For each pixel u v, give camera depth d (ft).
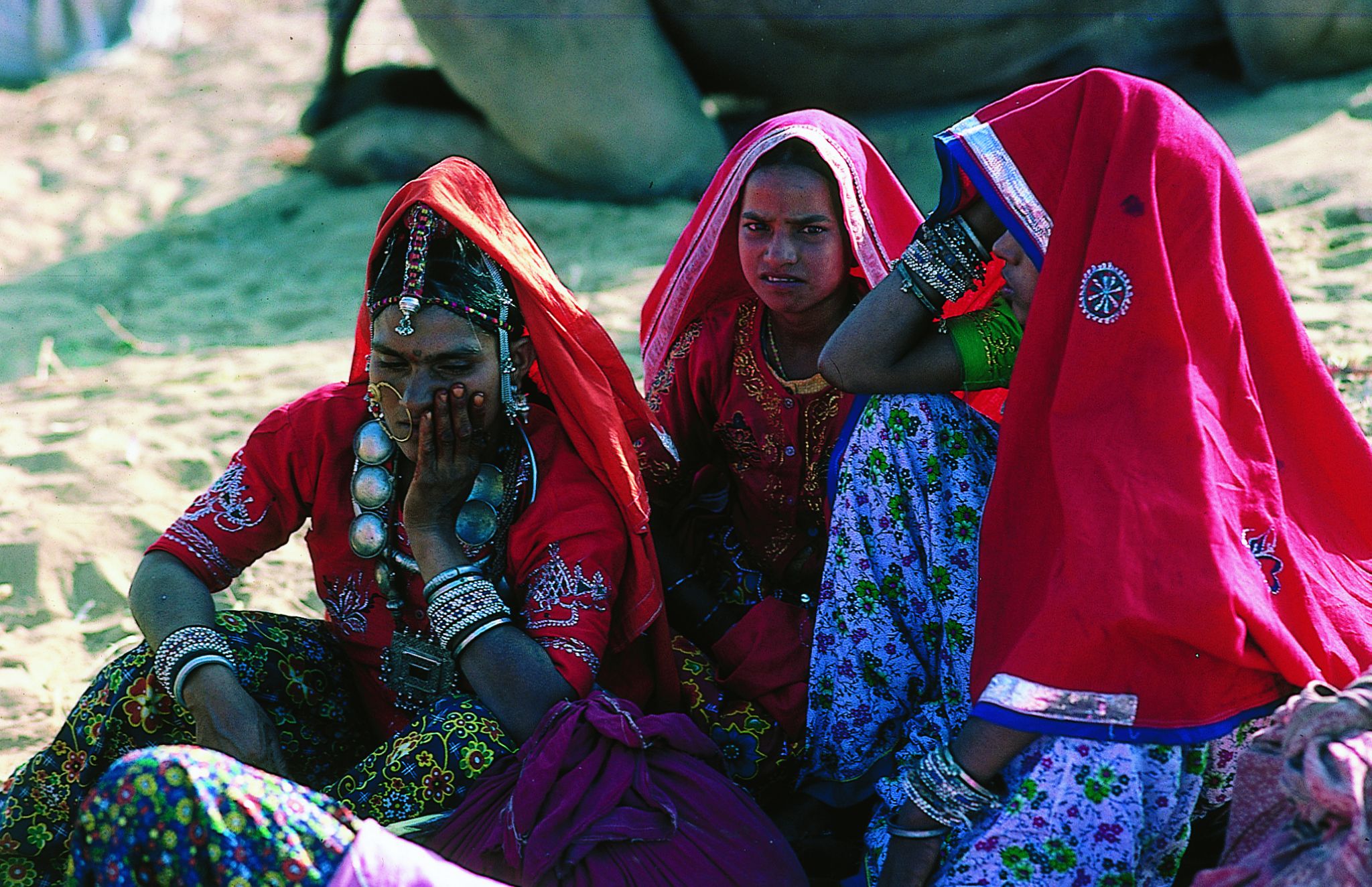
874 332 9.67
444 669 9.72
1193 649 8.41
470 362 9.35
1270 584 8.74
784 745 10.34
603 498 9.83
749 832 8.73
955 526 9.71
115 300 24.57
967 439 9.81
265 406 18.88
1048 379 9.04
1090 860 8.54
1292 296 18.20
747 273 10.75
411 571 9.84
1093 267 8.83
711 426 11.55
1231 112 25.82
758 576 11.40
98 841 7.09
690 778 8.82
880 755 10.09
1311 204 21.12
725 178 11.03
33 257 27.20
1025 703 8.38
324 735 10.21
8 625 14.02
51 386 20.51
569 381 9.67
